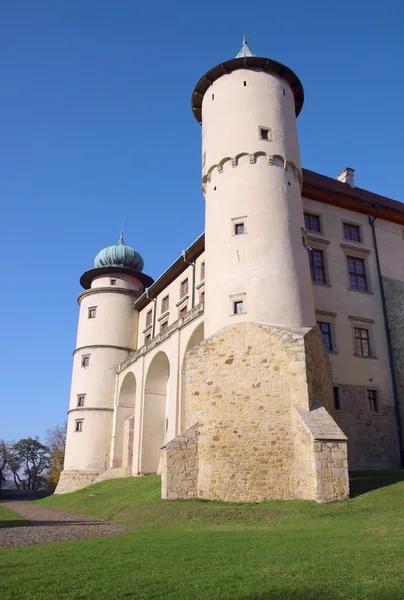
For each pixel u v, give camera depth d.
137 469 36.47
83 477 41.97
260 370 20.58
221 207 25.03
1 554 10.69
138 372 40.00
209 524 15.44
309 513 15.17
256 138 25.50
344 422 26.34
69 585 7.18
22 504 39.31
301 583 6.73
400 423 27.70
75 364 47.19
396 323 29.48
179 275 40.41
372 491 17.23
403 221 33.47
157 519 17.48
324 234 30.27
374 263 31.39
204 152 27.23
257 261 23.14
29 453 89.94
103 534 15.34
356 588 6.41
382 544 9.34
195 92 29.03
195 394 21.83
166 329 35.91
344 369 27.50
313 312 23.75
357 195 33.56
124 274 49.94
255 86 26.83
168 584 6.98
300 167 26.95
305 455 17.75
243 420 20.19
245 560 8.48
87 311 48.28
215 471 20.08
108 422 43.91
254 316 22.06
